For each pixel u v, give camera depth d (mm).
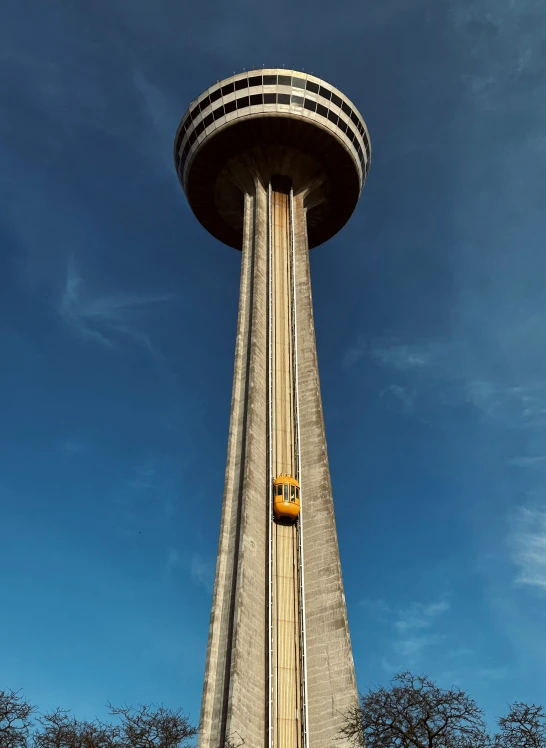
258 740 37781
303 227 62438
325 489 47438
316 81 63719
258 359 52531
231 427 49656
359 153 66250
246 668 39062
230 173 65000
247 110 62469
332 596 42750
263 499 46906
